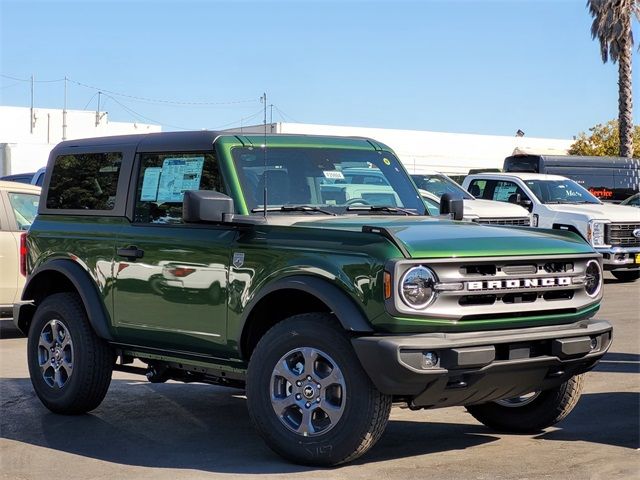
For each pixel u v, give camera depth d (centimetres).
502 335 580
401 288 555
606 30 3578
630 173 2720
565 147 5462
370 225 606
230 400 839
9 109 6412
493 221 1808
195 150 691
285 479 571
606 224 1809
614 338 1143
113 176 750
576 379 664
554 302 611
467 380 571
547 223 1873
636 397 808
